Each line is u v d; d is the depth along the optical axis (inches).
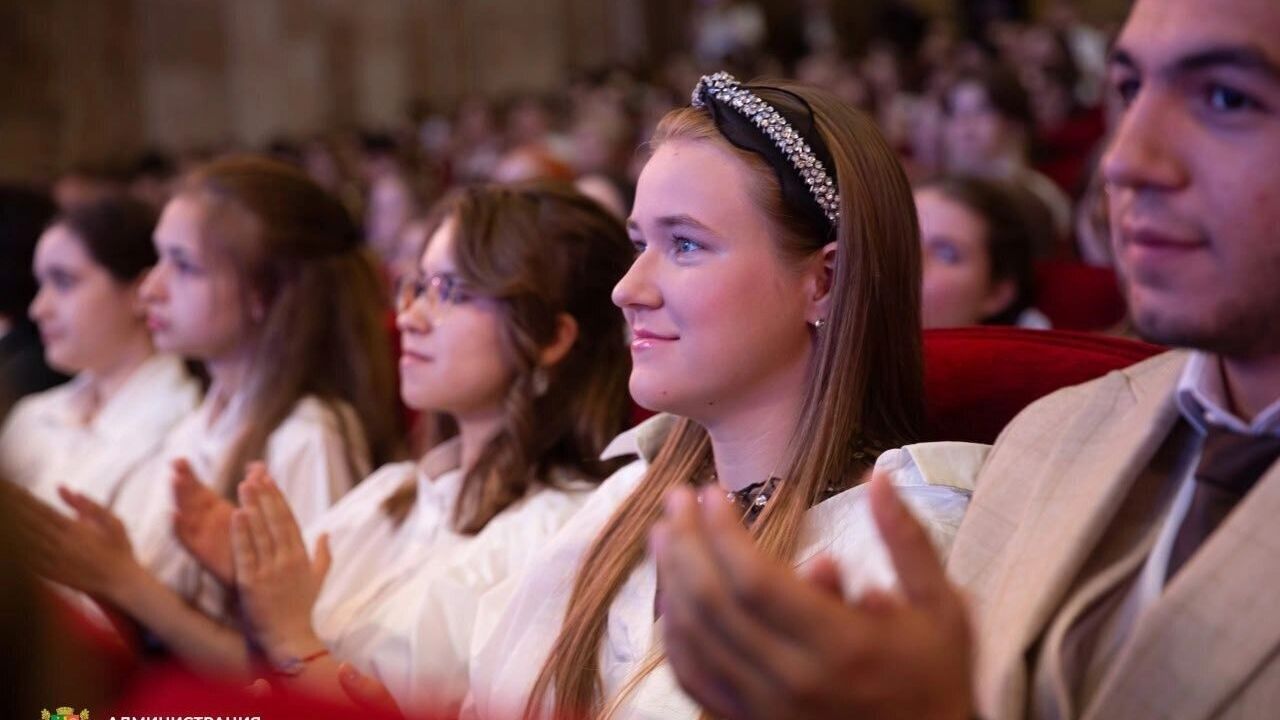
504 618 78.0
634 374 66.7
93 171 307.4
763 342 65.5
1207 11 42.1
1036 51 377.7
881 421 67.9
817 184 65.5
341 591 97.0
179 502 88.3
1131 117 43.8
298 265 116.0
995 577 52.7
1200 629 43.9
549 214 91.8
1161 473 50.7
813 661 33.6
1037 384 76.0
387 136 396.2
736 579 33.6
